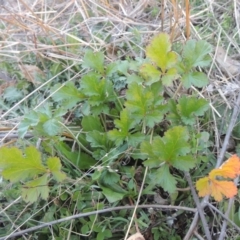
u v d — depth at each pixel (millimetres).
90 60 313
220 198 244
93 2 393
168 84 281
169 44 279
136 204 269
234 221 270
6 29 392
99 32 384
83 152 303
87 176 293
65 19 419
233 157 235
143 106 279
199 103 287
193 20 390
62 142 294
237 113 304
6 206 293
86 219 282
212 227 273
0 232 285
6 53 385
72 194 279
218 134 311
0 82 372
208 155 298
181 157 260
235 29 378
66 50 369
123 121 278
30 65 369
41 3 428
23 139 311
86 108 303
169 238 276
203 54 293
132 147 286
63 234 275
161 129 305
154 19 402
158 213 281
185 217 282
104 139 291
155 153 259
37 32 390
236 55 362
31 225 282
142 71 287
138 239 252
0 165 251
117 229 279
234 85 332
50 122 280
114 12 404
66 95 303
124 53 364
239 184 282
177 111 293
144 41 368
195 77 291
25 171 258
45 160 294
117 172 291
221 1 409
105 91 303
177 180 286
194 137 283
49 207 284
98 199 278
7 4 444
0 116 343
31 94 340
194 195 266
